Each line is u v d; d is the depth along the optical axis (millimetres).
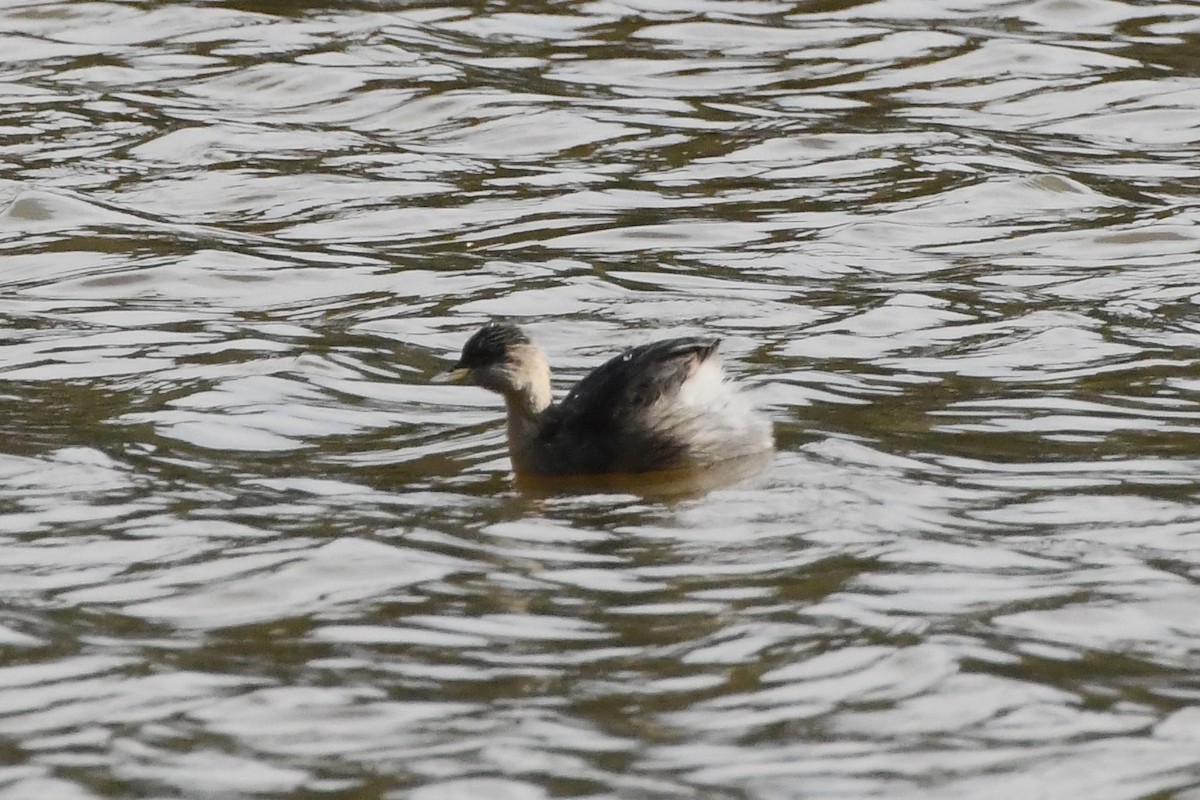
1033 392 15992
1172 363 16750
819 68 28141
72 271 20312
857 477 13789
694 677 10453
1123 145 25078
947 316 18453
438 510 13312
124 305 19203
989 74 27781
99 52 28812
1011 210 22391
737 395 14617
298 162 24312
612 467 13992
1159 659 10594
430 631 11109
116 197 22953
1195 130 25547
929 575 11875
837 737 9703
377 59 28125
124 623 11258
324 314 18891
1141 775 9289
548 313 18844
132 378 16641
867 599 11500
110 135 25234
